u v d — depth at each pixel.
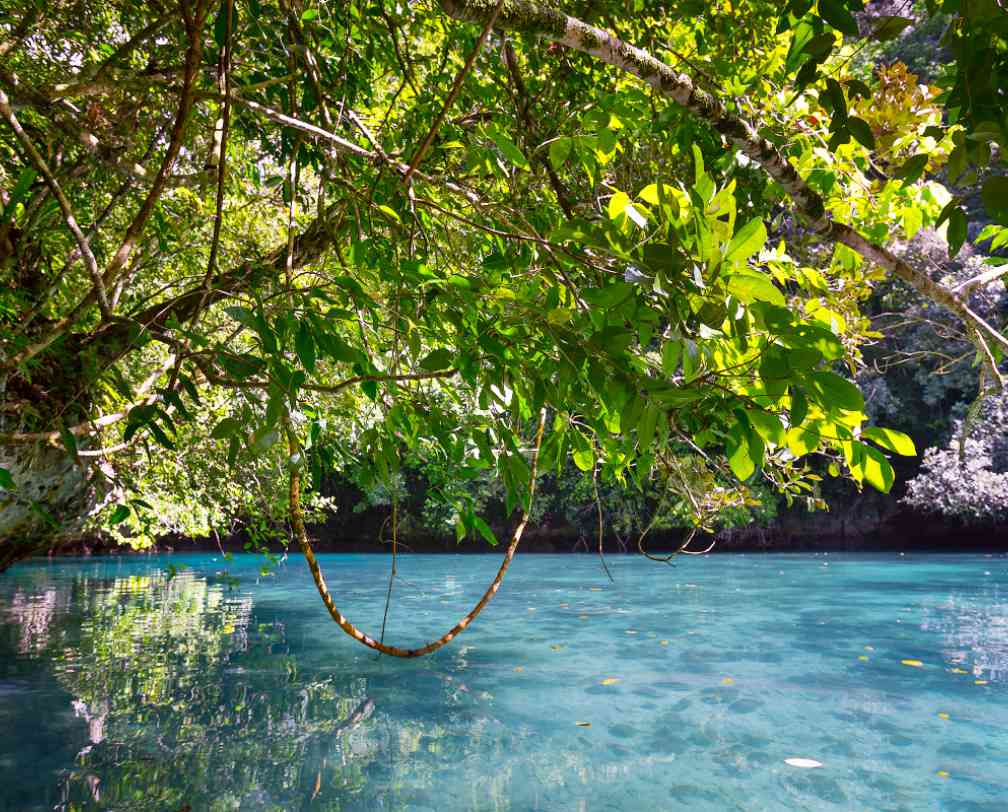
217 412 5.73
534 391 1.68
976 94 1.17
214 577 12.49
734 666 5.40
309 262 3.58
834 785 3.08
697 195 1.36
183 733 3.71
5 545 4.46
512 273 2.09
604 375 1.38
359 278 1.94
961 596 9.65
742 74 2.82
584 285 2.12
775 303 1.28
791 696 4.53
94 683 4.72
